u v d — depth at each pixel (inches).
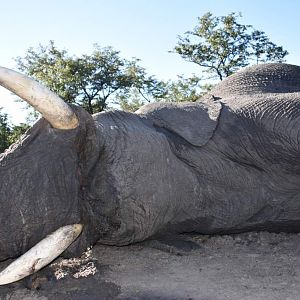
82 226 173.6
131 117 216.5
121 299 164.6
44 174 164.1
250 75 284.5
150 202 203.9
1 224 160.1
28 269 160.9
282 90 275.1
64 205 167.2
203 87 1112.2
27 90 155.4
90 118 177.5
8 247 163.0
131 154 198.8
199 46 1091.3
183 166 222.2
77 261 201.5
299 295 167.2
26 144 165.8
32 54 1123.3
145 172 202.5
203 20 1088.8
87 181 188.1
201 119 232.2
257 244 237.5
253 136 232.2
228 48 1082.7
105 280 181.6
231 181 233.0
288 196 241.9
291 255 217.9
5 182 161.0
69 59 1094.4
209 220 231.9
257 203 238.4
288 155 231.3
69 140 167.6
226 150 232.2
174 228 227.0
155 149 208.2
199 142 224.7
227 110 238.5
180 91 1128.8
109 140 195.5
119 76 1124.5
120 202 196.7
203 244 233.9
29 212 162.1
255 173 238.4
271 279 183.5
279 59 1101.1
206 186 228.8
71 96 1095.0
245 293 168.7
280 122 230.2
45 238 165.0
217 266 199.5
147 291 170.9
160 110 231.9
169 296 166.4
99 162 192.4
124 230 203.6
